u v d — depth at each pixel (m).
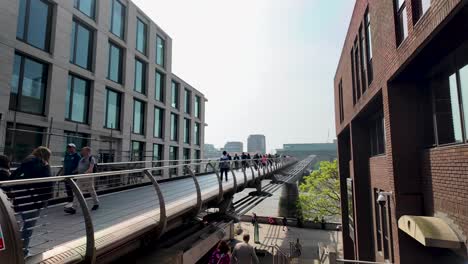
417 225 5.46
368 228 12.31
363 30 10.77
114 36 18.83
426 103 6.85
